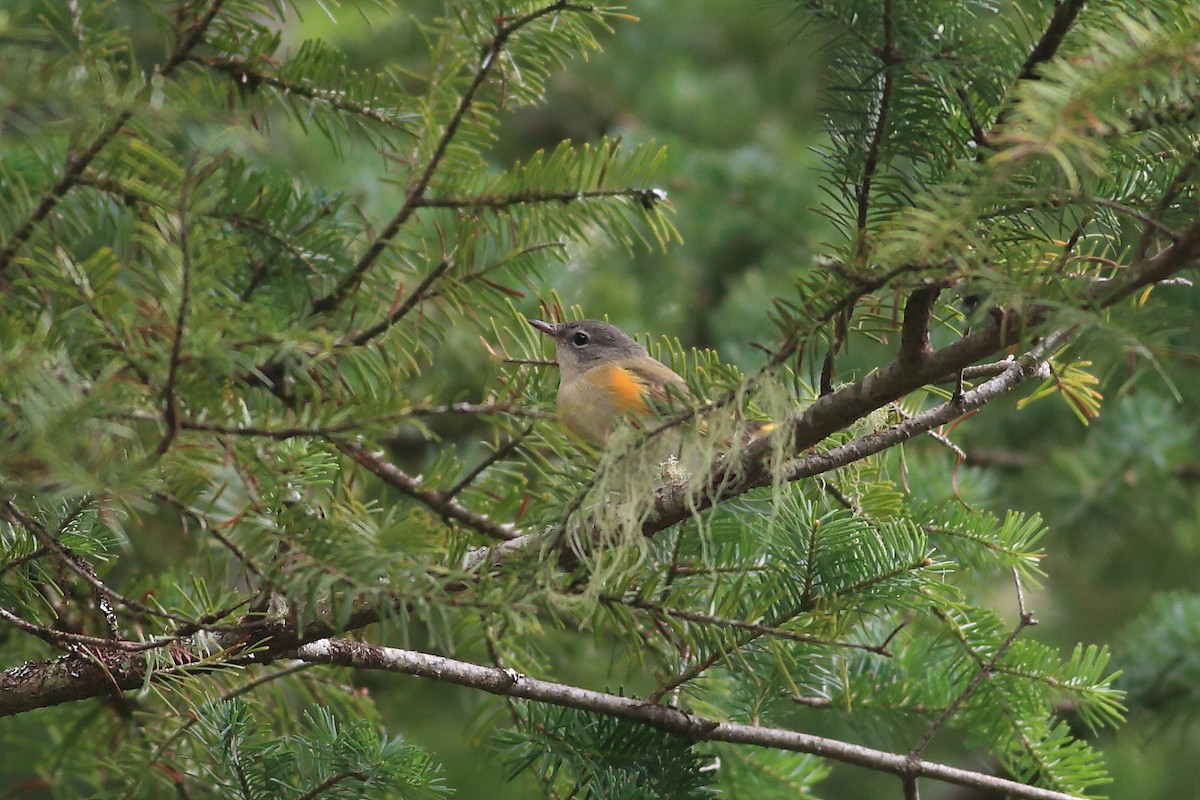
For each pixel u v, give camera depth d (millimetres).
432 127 6648
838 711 8211
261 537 5195
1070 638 15867
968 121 5816
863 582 6875
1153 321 4625
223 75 6672
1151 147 5359
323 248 6727
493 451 7922
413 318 7035
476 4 6551
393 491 11539
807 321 5363
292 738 6945
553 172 6902
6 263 5266
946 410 6531
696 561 6980
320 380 6504
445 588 5469
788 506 6926
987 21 5816
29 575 6332
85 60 5066
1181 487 14961
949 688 8062
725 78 18656
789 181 16016
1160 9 5152
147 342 4738
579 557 5680
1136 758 13016
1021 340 4750
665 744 7203
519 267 7078
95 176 5449
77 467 4324
